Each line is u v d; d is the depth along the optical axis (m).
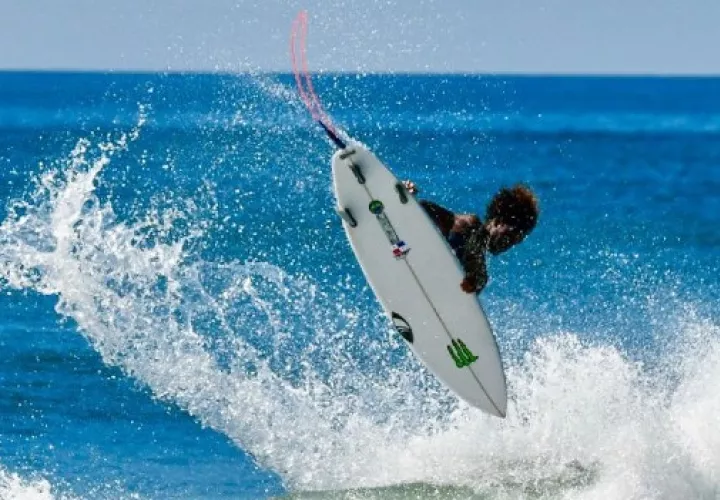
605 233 97.81
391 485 32.88
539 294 68.94
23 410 46.06
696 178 147.50
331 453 36.50
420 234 32.03
